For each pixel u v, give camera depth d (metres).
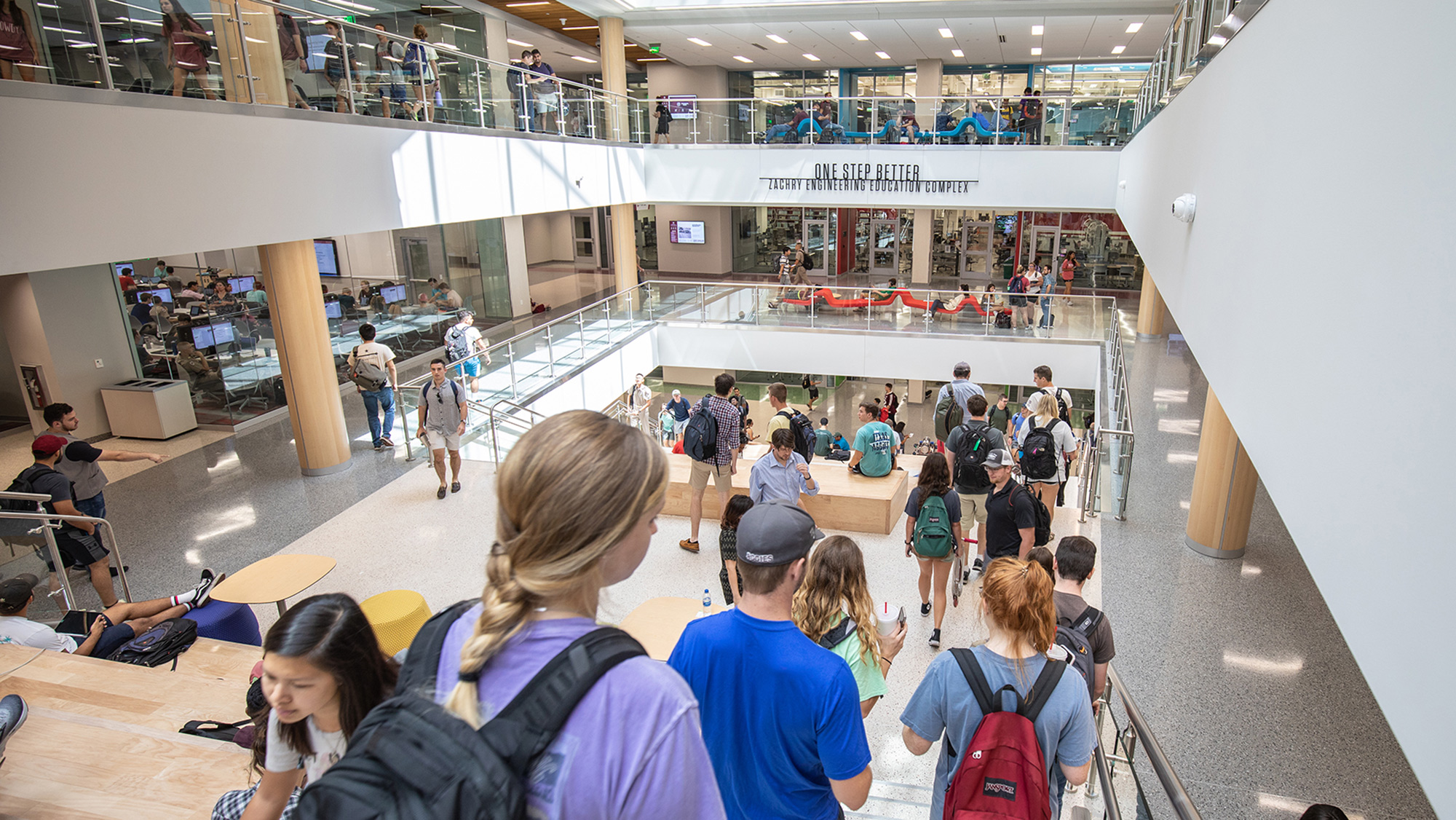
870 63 24.66
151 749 3.18
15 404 12.73
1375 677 2.16
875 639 3.20
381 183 9.53
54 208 5.83
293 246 9.51
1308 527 2.83
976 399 6.77
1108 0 15.72
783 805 1.98
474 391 11.59
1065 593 3.62
